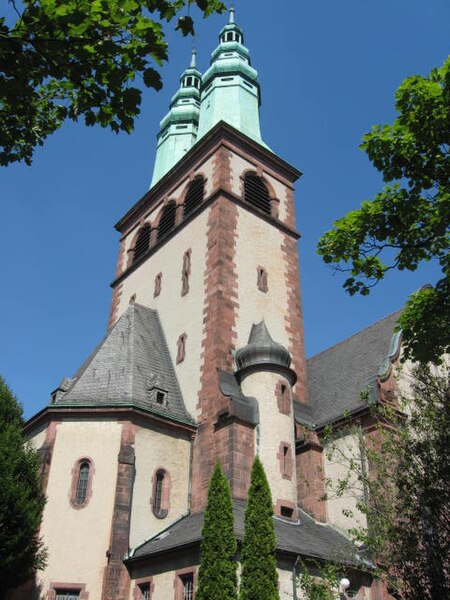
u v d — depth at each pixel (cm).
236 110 4653
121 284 4509
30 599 2434
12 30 1102
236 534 2292
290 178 4506
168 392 3212
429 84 1619
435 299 1802
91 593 2467
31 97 1222
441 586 1616
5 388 2833
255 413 2969
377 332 3844
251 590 2014
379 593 2517
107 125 1268
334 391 3591
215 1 1170
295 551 2381
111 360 3284
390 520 1905
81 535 2588
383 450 2062
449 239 1755
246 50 5169
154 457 2878
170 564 2391
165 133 5378
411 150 1684
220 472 2258
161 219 4419
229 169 4041
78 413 2861
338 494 2302
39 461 2583
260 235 3934
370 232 1783
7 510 2253
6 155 1447
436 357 1869
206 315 3441
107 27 1148
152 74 1181
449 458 1783
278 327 3678
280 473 2875
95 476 2720
